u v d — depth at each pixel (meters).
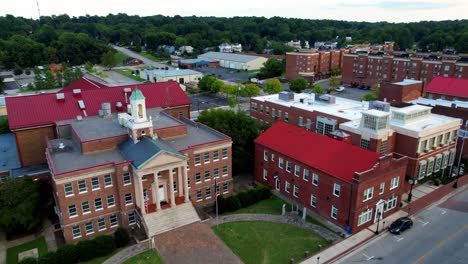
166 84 70.12
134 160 43.53
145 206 45.41
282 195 53.12
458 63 117.88
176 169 47.41
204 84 134.75
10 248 41.09
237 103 116.56
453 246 40.62
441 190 55.25
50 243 42.19
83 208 42.28
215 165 51.47
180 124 53.66
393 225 43.78
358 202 41.69
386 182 44.75
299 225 44.97
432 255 39.00
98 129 51.62
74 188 41.06
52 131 56.69
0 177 52.31
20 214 40.91
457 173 58.69
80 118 56.47
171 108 67.31
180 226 44.38
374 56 143.50
